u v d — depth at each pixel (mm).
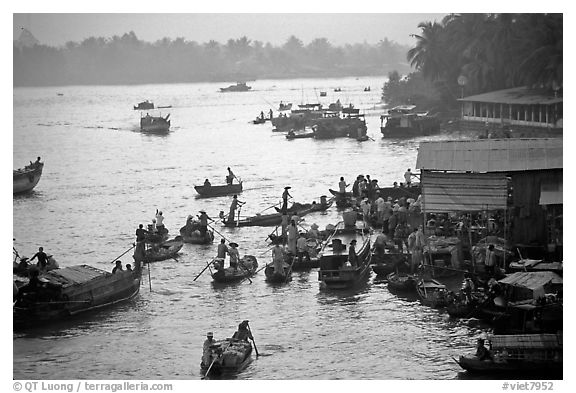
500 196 40969
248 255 44719
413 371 29891
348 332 34000
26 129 129250
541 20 100625
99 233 54000
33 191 71312
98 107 175625
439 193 41656
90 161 90312
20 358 32031
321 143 102375
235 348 30875
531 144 43281
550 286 33281
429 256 40469
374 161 83750
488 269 38281
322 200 59281
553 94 97938
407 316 35719
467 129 107938
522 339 29391
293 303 37938
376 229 51469
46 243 51406
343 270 39562
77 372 30578
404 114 106938
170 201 65125
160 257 46156
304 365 30672
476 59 112625
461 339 32875
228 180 67625
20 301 35875
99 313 37219
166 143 107188
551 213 41750
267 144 103375
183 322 35844
